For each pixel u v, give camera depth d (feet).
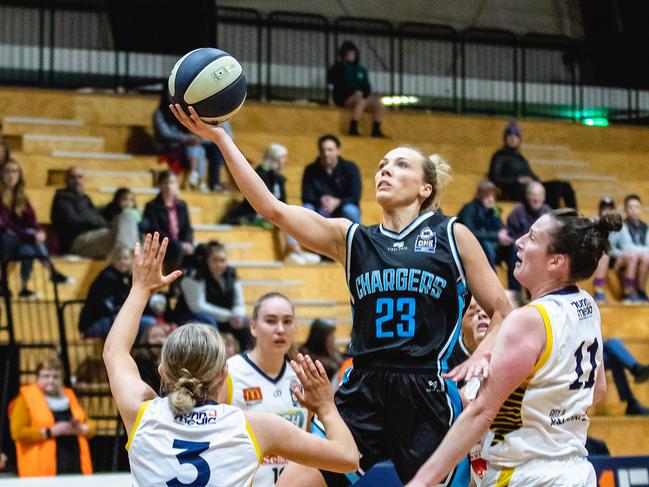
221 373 12.51
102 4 53.16
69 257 39.17
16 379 32.35
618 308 43.62
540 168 53.67
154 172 45.19
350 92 52.39
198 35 54.60
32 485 21.04
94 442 32.65
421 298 14.12
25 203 38.06
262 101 53.01
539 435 12.96
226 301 34.73
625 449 36.24
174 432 12.13
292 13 55.36
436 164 15.25
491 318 14.26
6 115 47.65
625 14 62.39
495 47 61.72
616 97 62.59
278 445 12.40
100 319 33.91
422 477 12.57
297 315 41.06
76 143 46.50
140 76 54.03
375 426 14.06
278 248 43.55
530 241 13.55
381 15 60.44
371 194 49.83
